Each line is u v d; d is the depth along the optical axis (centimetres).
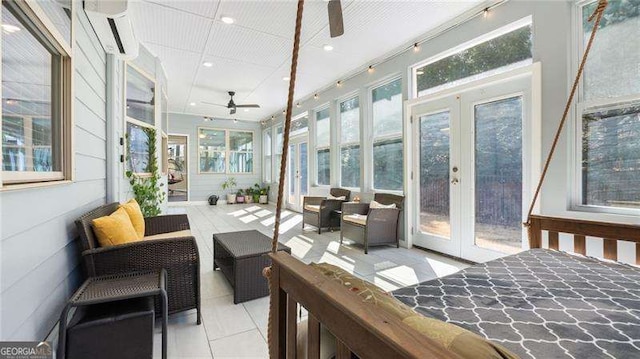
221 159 929
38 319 138
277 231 108
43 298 143
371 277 282
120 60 316
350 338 63
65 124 175
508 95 287
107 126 286
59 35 159
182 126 868
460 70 338
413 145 393
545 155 253
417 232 390
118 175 306
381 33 355
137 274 173
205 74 503
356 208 433
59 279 163
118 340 141
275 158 880
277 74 504
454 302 120
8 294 113
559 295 126
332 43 383
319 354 79
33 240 133
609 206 224
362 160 486
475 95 317
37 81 151
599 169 228
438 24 335
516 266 165
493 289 133
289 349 92
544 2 252
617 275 149
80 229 173
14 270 117
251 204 905
